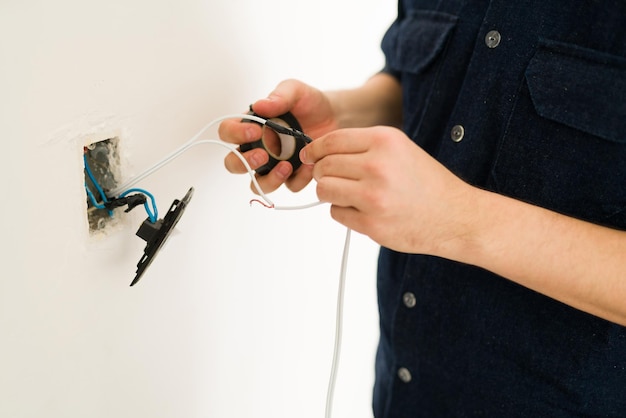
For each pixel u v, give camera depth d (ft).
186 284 2.44
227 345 2.91
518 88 2.17
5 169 1.45
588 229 1.85
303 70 3.25
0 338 1.54
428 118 2.56
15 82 1.43
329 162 1.70
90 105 1.68
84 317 1.84
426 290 2.53
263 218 3.05
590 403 2.26
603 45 2.00
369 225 1.69
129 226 1.96
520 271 1.82
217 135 2.43
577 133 2.04
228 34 2.37
